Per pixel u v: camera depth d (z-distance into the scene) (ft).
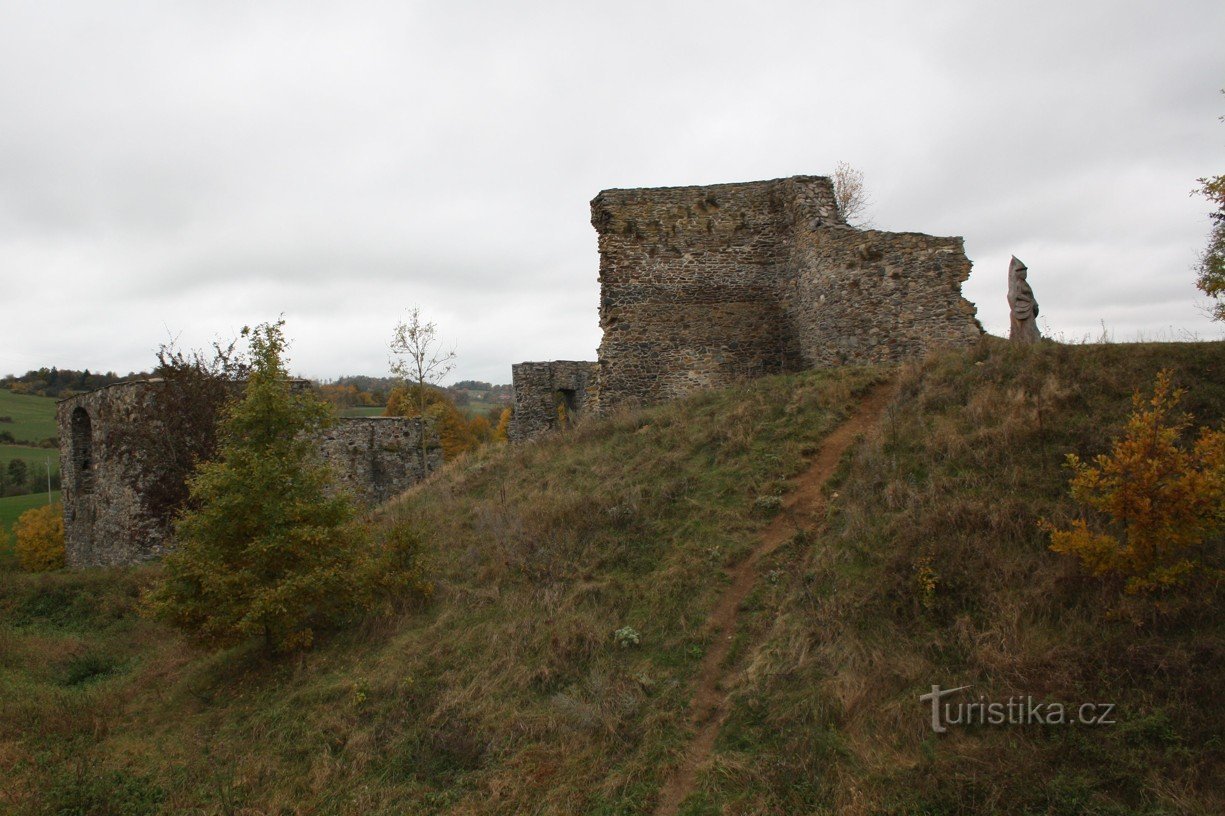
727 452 40.16
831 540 28.94
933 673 21.49
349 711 27.73
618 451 46.03
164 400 56.18
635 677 25.53
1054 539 22.52
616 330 61.36
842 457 35.81
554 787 21.95
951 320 49.90
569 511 37.93
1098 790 17.07
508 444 65.87
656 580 30.50
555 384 94.07
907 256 51.49
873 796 18.38
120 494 63.93
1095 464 27.04
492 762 23.67
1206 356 31.96
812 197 59.72
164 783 25.50
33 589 52.90
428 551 38.42
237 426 33.63
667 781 21.22
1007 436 29.91
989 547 24.75
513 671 27.53
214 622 30.94
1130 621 20.70
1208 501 20.25
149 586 50.11
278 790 24.39
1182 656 19.15
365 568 34.12
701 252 62.28
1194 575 21.31
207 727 29.45
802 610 25.91
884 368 46.60
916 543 26.08
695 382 61.16
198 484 31.94
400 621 33.22
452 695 27.14
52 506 102.58
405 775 24.27
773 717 22.03
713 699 24.00
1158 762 17.29
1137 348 34.47
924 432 33.14
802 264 59.26
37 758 27.76
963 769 18.34
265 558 31.48
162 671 36.88
